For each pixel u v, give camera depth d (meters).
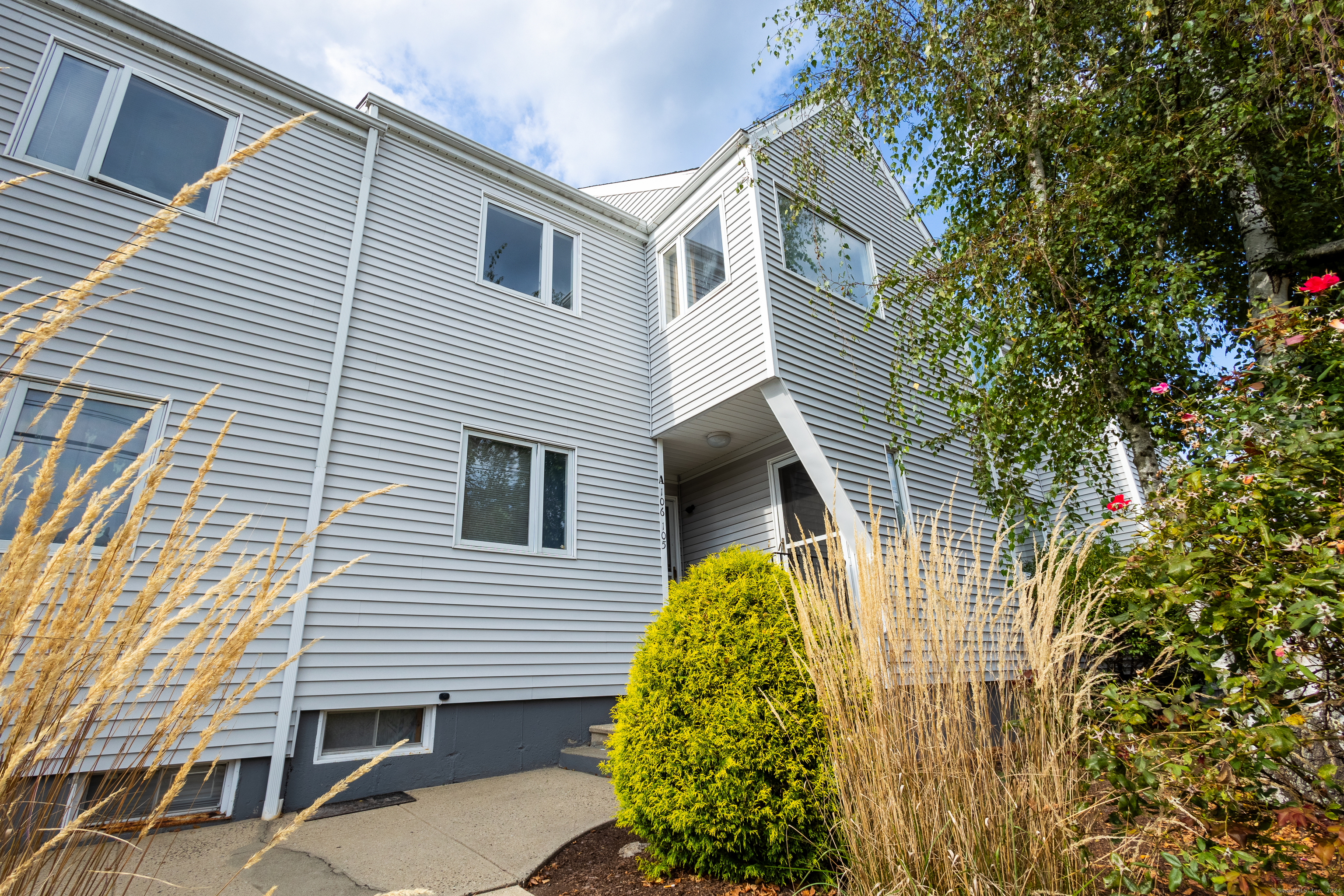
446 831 4.04
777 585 3.37
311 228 5.95
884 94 5.54
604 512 7.03
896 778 2.52
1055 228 4.95
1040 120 5.17
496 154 7.27
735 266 6.96
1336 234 5.26
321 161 6.18
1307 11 3.64
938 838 2.41
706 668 3.23
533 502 6.58
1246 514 2.55
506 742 5.69
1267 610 2.30
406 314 6.27
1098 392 4.97
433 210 6.79
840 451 6.63
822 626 2.85
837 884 2.71
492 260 7.11
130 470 1.65
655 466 7.62
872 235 8.40
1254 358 5.35
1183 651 2.42
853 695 2.71
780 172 7.39
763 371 6.38
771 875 2.97
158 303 5.02
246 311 5.39
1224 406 3.44
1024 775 2.49
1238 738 2.12
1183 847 2.27
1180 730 2.30
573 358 7.32
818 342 6.93
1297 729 2.26
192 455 4.87
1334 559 2.19
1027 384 5.14
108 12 5.33
